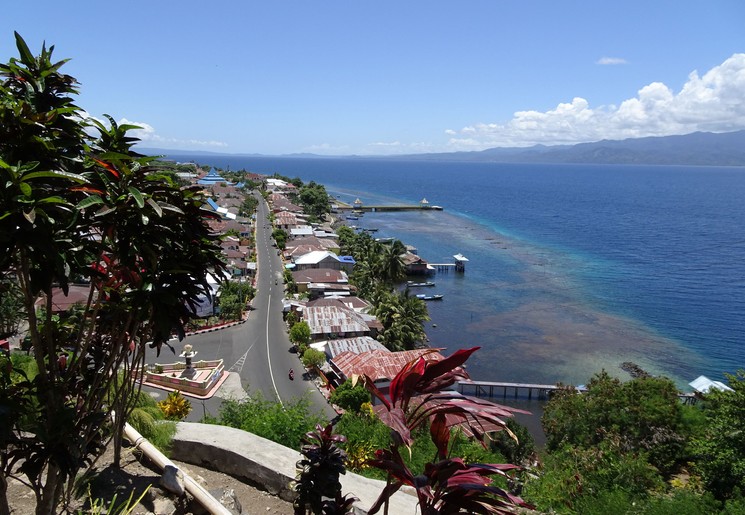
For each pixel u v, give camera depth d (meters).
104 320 6.34
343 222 125.75
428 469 3.78
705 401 30.62
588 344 51.69
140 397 10.52
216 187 131.62
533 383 43.41
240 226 86.06
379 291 57.16
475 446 13.73
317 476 5.04
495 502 3.68
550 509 14.90
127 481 7.41
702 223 137.25
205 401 31.97
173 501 7.08
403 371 3.89
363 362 33.88
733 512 15.63
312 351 39.53
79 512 6.18
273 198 132.12
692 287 72.00
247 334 46.34
